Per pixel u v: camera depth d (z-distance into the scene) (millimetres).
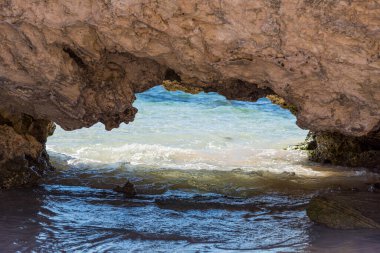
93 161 11273
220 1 6254
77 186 9281
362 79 6605
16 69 7480
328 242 6641
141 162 11328
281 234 6977
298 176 10305
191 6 6406
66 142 13344
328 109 7273
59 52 7234
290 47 6527
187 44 6953
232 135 15422
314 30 6289
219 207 8211
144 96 23969
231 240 6742
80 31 6996
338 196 8805
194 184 9570
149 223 7371
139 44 7055
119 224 7293
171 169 10672
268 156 12336
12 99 8703
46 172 10039
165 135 15023
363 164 11227
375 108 6938
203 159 11820
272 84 7340
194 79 8406
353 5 5906
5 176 8969
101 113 8320
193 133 15508
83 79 7727
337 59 6488
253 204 8406
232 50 6848
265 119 18875
